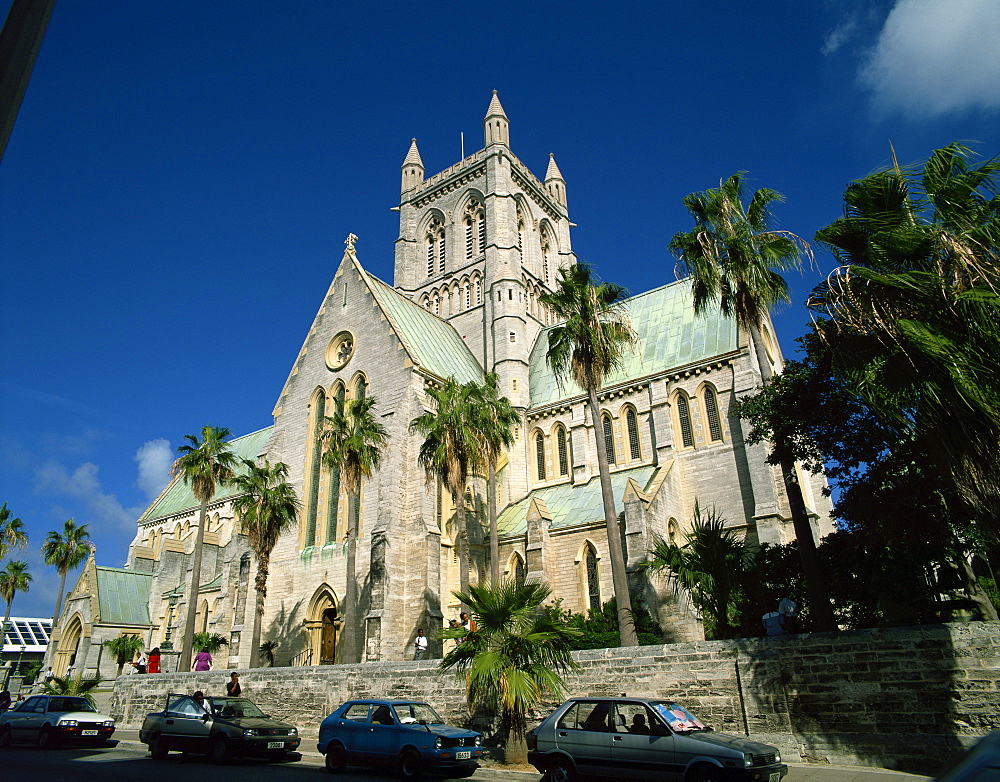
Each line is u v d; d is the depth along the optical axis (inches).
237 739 986.1
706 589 1078.4
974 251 590.2
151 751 1082.1
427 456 1601.9
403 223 3078.2
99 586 2728.8
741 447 1818.4
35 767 936.9
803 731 813.9
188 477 1947.6
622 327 1378.0
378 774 882.1
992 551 935.0
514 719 924.0
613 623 1467.8
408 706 930.1
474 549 1910.7
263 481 1814.7
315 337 2230.6
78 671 2476.6
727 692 872.9
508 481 2158.0
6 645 4350.4
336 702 1239.5
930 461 855.1
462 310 2709.2
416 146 3228.3
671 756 650.8
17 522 2957.7
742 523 1755.7
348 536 1578.5
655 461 1964.8
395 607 1668.3
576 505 1924.2
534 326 2733.8
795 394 1027.3
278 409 2215.8
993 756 225.5
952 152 673.0
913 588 1134.4
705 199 1196.5
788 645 849.5
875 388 641.0
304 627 1855.3
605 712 720.3
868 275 635.5
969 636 748.6
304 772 902.4
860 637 807.7
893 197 690.2
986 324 565.3
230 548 2444.6
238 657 1900.8
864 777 698.2
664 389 2000.5
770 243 1130.0
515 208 2805.1
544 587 970.7
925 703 754.8
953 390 595.2
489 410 1594.5
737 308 1162.0
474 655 938.7
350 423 1697.8
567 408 2194.9
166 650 2285.9
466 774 869.8
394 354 1974.7
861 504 1031.6
